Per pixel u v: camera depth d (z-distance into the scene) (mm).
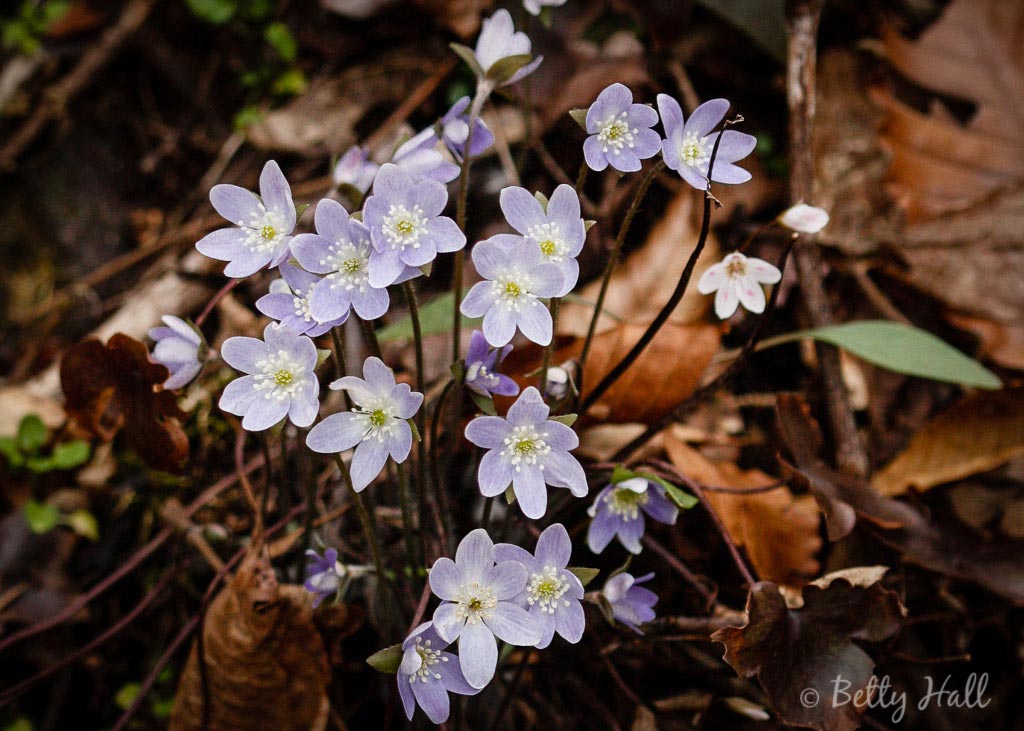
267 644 260
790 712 240
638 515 235
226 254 211
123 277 401
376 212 200
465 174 228
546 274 205
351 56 400
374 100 389
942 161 348
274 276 361
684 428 319
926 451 309
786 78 326
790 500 288
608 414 295
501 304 207
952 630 304
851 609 247
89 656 333
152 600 312
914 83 363
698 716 276
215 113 420
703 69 372
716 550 295
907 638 299
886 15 380
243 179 399
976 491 307
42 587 333
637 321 315
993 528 304
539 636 206
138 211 416
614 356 290
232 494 326
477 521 298
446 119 238
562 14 360
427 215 202
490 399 220
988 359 335
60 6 434
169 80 428
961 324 335
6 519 340
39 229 419
